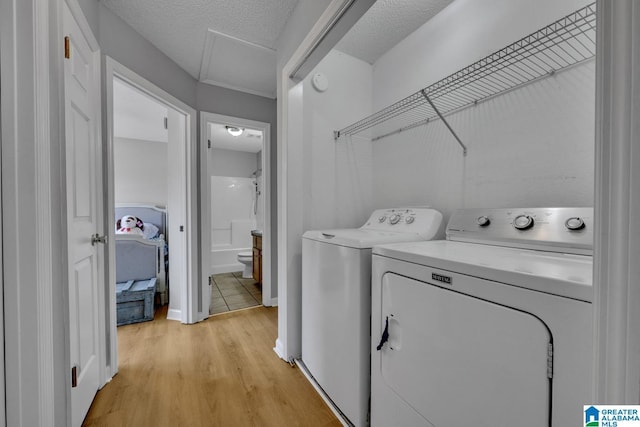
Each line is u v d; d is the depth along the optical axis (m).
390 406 1.03
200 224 2.49
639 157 0.35
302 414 1.32
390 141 2.03
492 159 1.39
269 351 1.92
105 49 1.59
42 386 0.89
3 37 0.83
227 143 4.63
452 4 1.59
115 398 1.42
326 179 2.00
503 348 0.67
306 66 1.62
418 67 1.80
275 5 1.65
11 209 0.84
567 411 0.56
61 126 1.06
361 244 1.17
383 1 1.58
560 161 1.15
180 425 1.25
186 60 2.20
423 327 0.89
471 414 0.74
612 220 0.38
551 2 1.17
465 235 1.23
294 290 1.78
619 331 0.37
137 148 4.50
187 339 2.10
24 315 0.86
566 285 0.57
